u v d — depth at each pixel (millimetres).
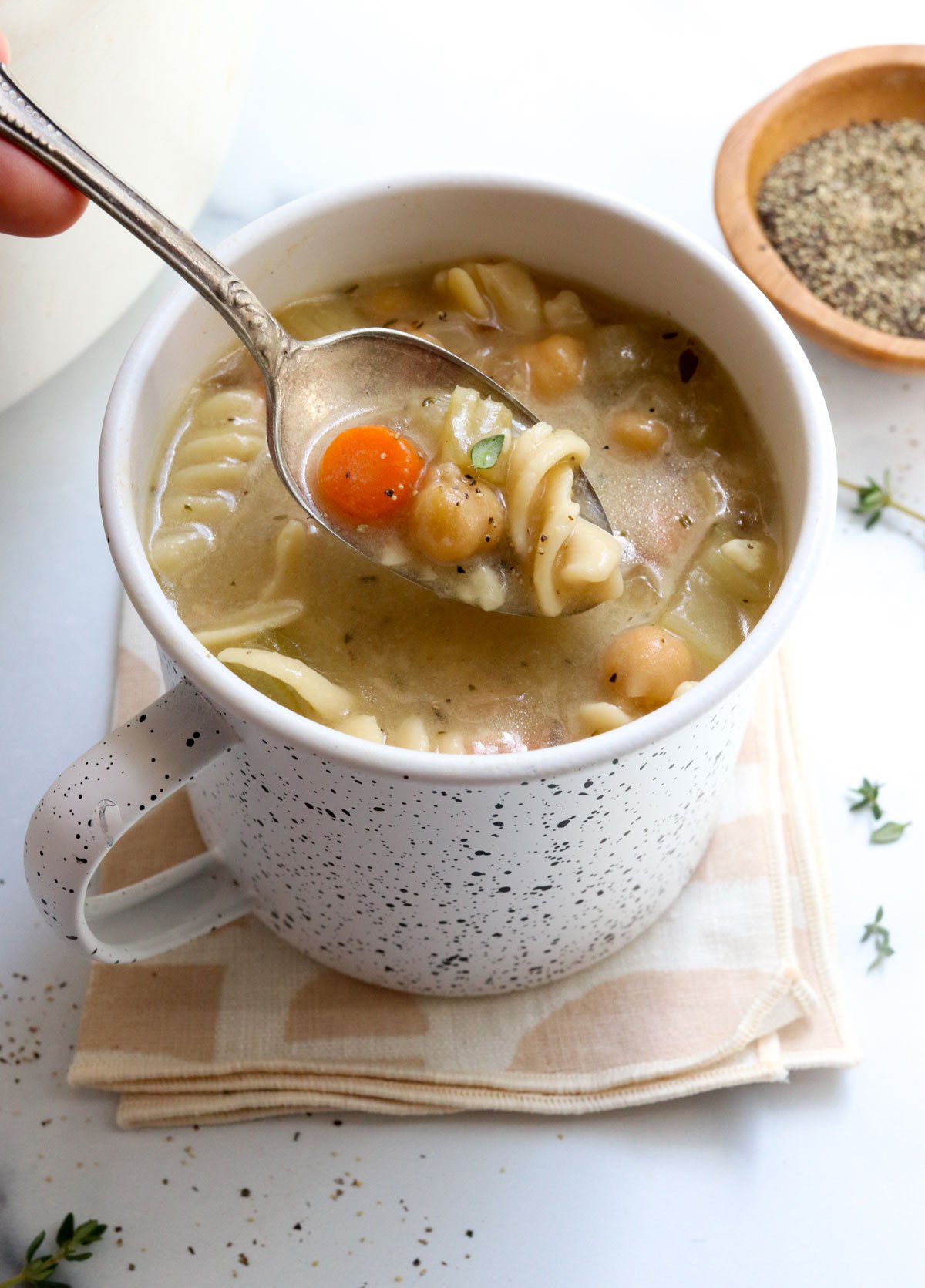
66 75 289
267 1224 293
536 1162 298
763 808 315
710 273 279
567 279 301
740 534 281
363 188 285
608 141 397
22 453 359
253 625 278
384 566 281
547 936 282
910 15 416
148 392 268
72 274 322
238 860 285
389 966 291
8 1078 303
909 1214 295
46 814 251
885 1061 306
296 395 285
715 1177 297
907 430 364
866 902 320
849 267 382
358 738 241
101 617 343
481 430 283
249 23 337
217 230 385
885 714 335
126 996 302
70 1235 290
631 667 271
